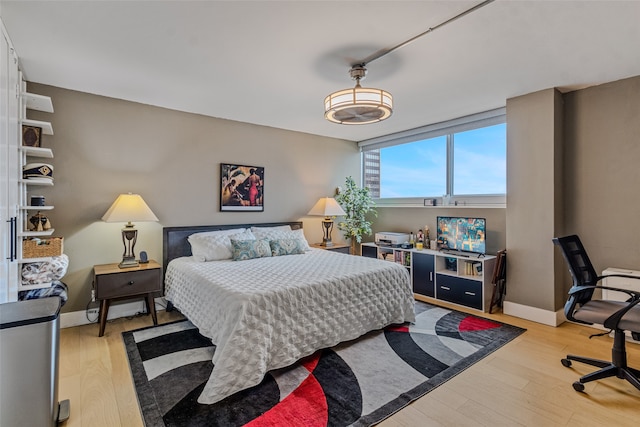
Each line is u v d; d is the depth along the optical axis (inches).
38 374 55.9
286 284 94.8
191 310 107.3
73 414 70.3
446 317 132.5
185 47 88.4
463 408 72.5
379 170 211.8
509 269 135.3
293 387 80.5
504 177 148.2
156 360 94.2
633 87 111.8
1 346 52.8
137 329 118.0
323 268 117.7
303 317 92.4
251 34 81.5
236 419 68.5
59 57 93.8
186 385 81.3
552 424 67.1
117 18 74.4
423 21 75.8
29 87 113.3
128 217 118.9
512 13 72.6
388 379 84.4
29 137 103.3
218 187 158.7
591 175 121.9
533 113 126.2
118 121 131.1
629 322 76.1
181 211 147.6
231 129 162.9
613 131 116.6
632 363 92.8
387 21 75.7
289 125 174.9
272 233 160.6
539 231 126.0
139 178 136.5
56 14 72.4
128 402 74.8
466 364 92.4
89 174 125.3
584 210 123.7
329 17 74.1
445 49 89.7
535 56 94.4
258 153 173.0
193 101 133.9
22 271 93.8
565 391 79.2
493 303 137.6
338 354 98.7
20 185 95.0
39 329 56.0
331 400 75.2
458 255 149.9
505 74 107.8
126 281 116.4
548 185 123.2
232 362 76.2
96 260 127.1
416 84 115.6
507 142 134.2
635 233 112.7
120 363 93.0
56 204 119.0
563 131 127.6
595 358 96.4
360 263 127.6
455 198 167.5
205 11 71.7
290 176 186.5
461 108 144.2
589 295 96.0
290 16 73.7
